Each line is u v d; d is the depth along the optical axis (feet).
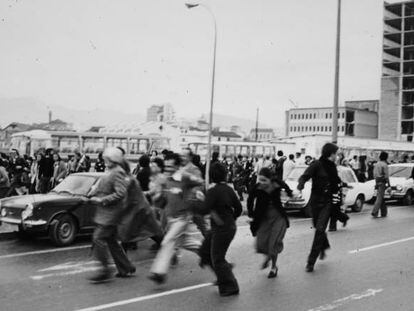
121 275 25.93
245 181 71.36
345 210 57.77
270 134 476.13
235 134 337.72
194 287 24.29
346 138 139.13
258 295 23.20
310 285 25.27
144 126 199.93
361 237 40.91
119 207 24.79
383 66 323.16
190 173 25.59
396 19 318.45
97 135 116.88
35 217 33.55
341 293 23.88
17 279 25.21
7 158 67.26
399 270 28.94
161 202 26.89
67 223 34.73
